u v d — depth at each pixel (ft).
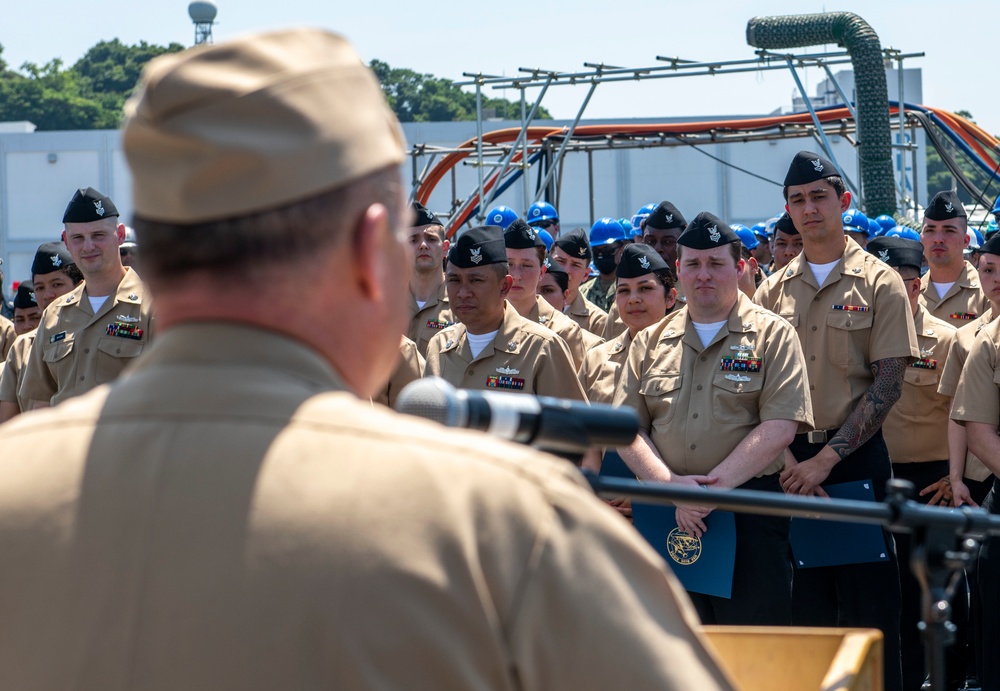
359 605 3.49
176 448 3.77
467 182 101.14
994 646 18.92
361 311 4.08
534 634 3.62
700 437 16.72
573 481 3.87
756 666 5.56
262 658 3.48
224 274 3.88
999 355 19.26
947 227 26.89
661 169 97.96
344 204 3.90
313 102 3.81
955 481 20.39
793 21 56.85
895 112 66.49
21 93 273.33
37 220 111.55
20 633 3.70
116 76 325.62
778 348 16.79
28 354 22.89
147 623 3.57
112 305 21.38
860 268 18.76
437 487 3.65
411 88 288.51
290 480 3.66
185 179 3.74
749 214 97.30
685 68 56.44
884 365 18.19
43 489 3.84
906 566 20.65
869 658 5.18
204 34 131.23
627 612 3.70
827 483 18.20
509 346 19.04
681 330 17.43
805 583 18.40
